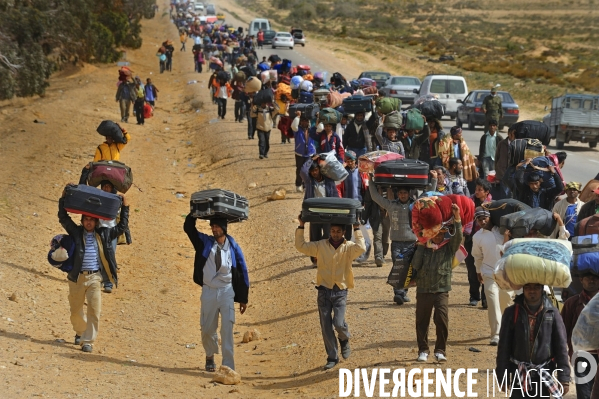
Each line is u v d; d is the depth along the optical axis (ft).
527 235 40.09
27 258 65.00
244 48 268.00
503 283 29.91
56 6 209.87
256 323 57.36
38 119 157.17
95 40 266.36
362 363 43.65
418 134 76.95
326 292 43.96
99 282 45.88
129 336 51.06
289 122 100.63
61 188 99.76
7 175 102.27
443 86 175.32
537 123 68.39
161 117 182.50
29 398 34.58
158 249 76.95
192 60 318.86
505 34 549.54
